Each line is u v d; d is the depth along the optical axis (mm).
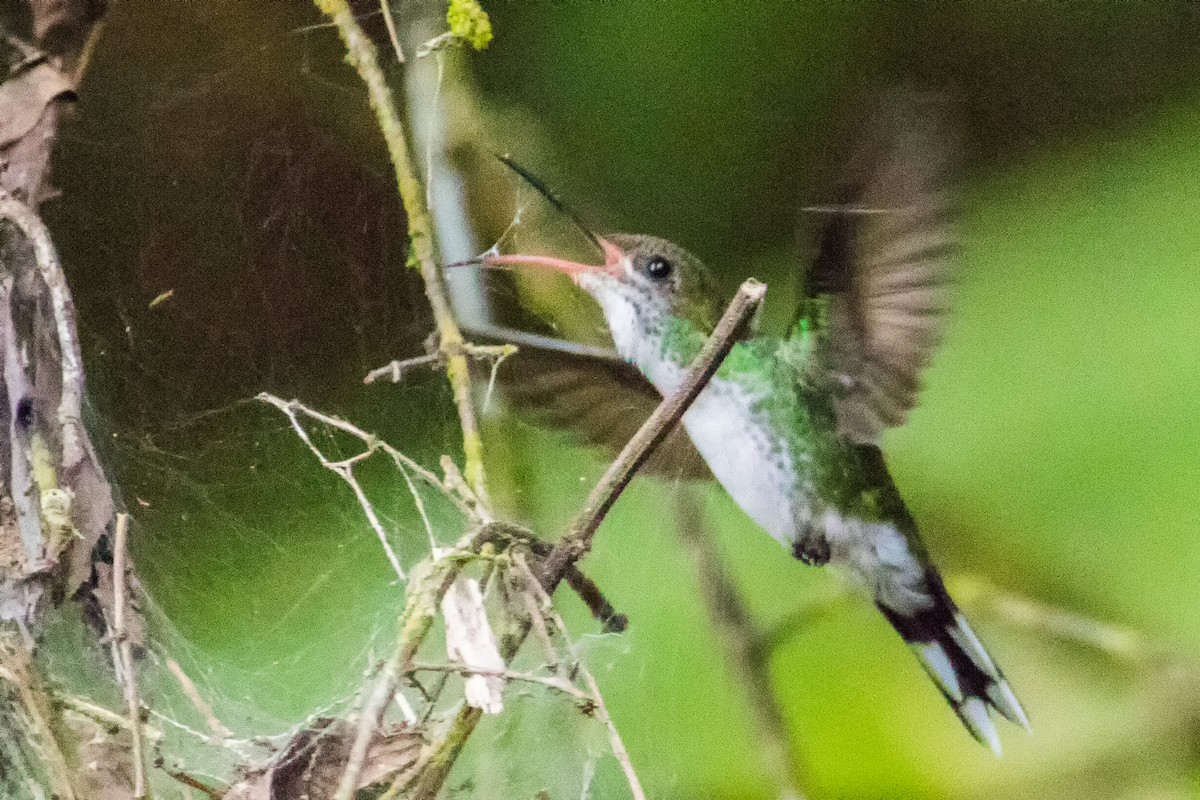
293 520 3102
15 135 3020
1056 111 3125
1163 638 3088
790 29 3131
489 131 3092
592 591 3014
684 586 3104
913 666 3105
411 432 3111
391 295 3117
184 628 3086
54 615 3016
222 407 3107
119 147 3109
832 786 3100
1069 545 3096
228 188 3115
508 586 3002
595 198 3117
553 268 3084
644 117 3127
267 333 3115
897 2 3131
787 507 3070
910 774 3100
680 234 3123
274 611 3090
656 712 3100
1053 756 3094
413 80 3076
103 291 3107
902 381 3066
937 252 3059
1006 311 3109
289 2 3111
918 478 3104
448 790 3043
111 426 3102
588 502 3000
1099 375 3102
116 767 3012
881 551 3074
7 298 3018
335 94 3115
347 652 3084
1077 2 3137
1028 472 3102
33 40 3025
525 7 3125
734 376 3066
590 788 3055
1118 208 3115
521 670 3047
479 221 3080
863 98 3051
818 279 3066
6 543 3014
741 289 2998
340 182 3119
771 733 3098
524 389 3074
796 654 3107
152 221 3111
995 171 3123
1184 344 3102
